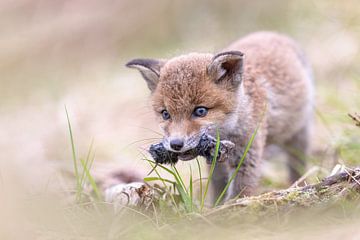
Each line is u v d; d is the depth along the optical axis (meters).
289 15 20.92
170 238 7.40
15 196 9.09
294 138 12.88
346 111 12.55
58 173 11.98
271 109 11.20
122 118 16.91
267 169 13.01
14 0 27.92
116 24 25.38
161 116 9.90
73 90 20.84
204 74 9.65
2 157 14.05
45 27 26.34
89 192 10.45
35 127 17.23
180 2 24.72
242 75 9.70
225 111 9.63
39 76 23.05
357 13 18.12
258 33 13.35
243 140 10.17
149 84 10.30
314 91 13.67
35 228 8.26
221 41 21.91
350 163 10.32
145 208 8.52
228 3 23.39
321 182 7.87
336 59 17.33
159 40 24.33
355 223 6.99
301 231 7.09
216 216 7.71
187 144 9.13
